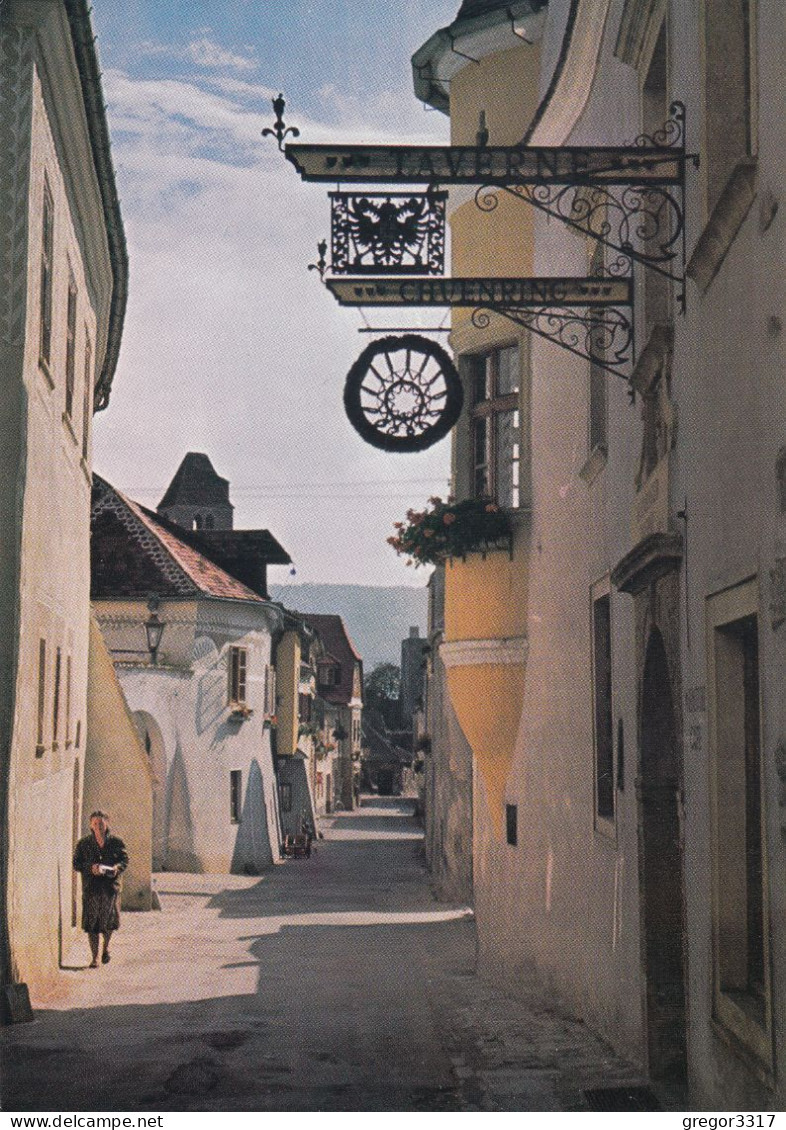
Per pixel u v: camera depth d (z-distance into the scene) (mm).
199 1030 10094
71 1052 9141
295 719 48531
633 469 10000
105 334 18750
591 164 8062
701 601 7445
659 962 9109
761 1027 6094
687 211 7922
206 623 39031
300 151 8227
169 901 28797
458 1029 10766
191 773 38406
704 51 7359
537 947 14000
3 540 10523
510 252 15406
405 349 9164
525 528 14891
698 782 7527
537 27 15422
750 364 6375
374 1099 7809
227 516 75062
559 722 13328
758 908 7008
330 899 30375
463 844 29234
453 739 30000
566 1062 9242
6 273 10523
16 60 10461
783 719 5730
